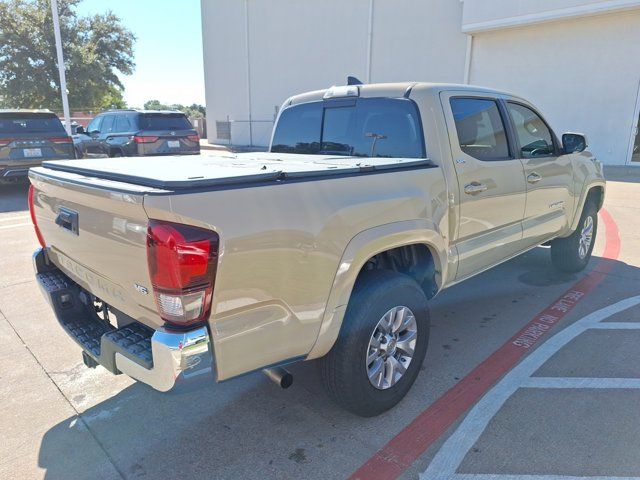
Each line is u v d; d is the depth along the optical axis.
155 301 2.04
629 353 3.67
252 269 2.12
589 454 2.59
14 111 9.89
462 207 3.36
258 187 2.16
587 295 4.87
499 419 2.90
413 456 2.61
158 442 2.75
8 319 4.34
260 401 3.14
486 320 4.33
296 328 2.37
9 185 12.40
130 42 36.44
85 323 2.90
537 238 4.49
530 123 4.34
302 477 2.48
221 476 2.49
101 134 12.87
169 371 2.00
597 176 5.36
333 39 20.08
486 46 15.17
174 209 1.90
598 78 13.20
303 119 4.23
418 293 2.99
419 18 16.86
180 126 12.57
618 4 11.93
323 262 2.40
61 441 2.76
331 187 2.47
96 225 2.33
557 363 3.54
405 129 3.42
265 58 23.61
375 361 2.83
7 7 31.38
